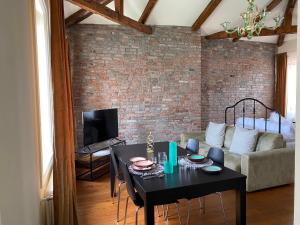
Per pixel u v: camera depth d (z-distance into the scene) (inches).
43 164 103.7
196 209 122.3
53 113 88.4
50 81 98.8
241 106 278.5
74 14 186.7
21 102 59.9
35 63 83.4
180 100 231.9
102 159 192.7
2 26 46.7
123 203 130.0
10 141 49.6
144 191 75.8
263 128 198.4
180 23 223.1
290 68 274.2
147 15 203.0
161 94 226.5
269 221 110.0
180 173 90.3
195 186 79.9
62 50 92.5
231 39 267.6
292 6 212.8
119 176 113.3
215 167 94.3
